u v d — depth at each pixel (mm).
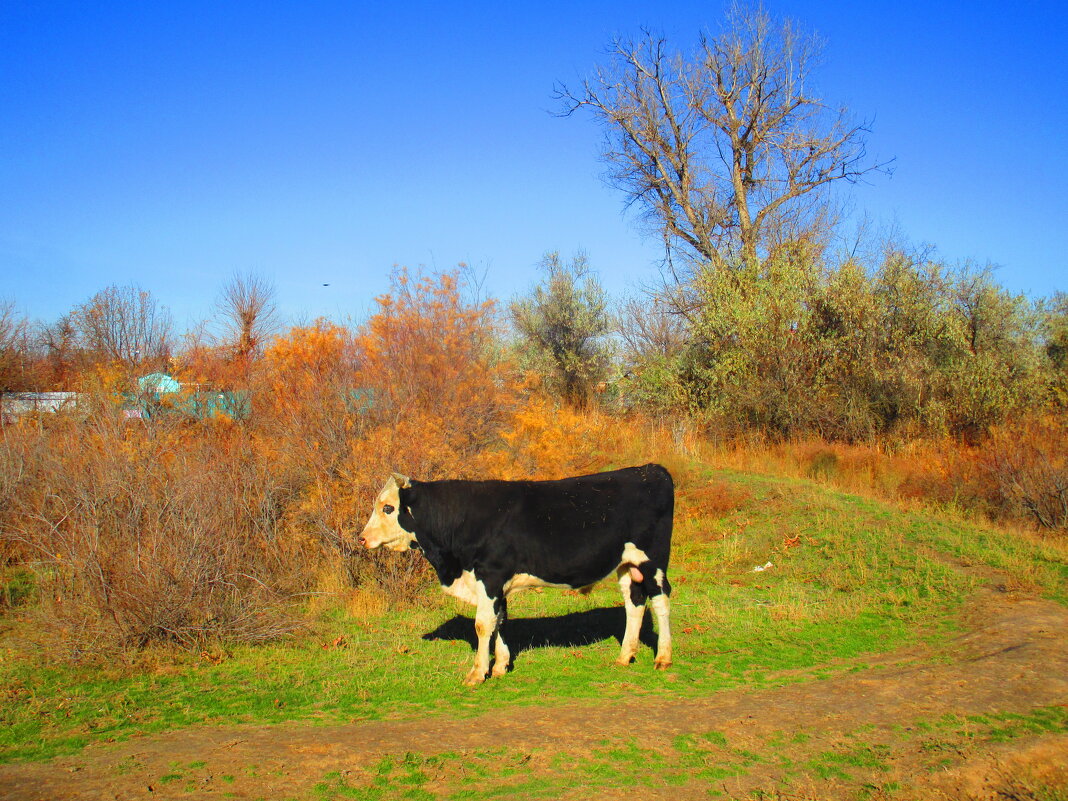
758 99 33750
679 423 25219
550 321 32062
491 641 9117
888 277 24172
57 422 13484
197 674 8156
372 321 15070
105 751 6129
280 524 11664
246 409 14609
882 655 8977
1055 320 26328
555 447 15570
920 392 22219
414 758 6000
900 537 14195
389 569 11359
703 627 10250
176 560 9055
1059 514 14961
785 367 24141
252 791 5445
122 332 21016
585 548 8344
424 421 13016
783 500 17344
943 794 5547
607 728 6676
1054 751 6098
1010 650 8422
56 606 9172
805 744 6340
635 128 34781
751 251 32000
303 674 8211
